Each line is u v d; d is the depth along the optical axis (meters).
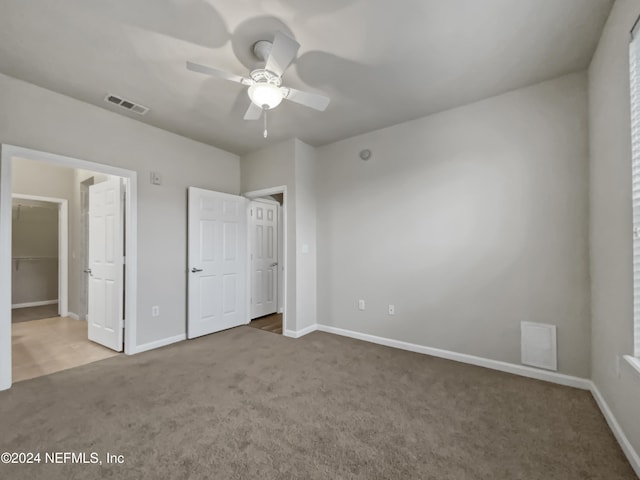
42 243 5.78
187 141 3.63
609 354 1.87
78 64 2.20
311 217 3.89
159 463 1.52
